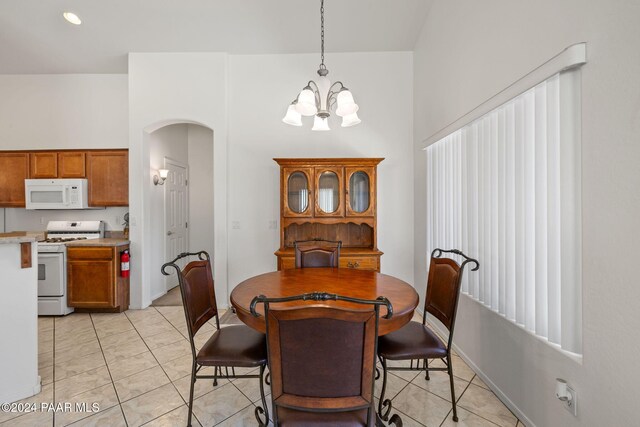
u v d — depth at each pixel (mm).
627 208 1040
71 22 2951
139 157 3359
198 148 4828
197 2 2785
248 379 2045
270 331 1010
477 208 2029
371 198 3113
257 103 3434
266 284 1825
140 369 2141
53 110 3646
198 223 4828
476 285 2043
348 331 996
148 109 3334
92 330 2799
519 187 1600
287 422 1050
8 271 1759
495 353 1846
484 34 1898
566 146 1276
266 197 3449
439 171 2670
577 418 1250
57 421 1626
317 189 3105
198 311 1654
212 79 3348
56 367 2162
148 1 2758
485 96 1894
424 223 3074
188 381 2004
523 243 1571
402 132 3436
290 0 2785
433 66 2779
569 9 1250
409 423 1604
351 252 3059
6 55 3338
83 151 3518
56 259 3086
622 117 1049
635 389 1020
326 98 1904
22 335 1806
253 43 3264
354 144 3439
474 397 1822
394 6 2869
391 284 1826
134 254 3363
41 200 3463
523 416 1588
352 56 3434
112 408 1732
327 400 1027
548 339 1403
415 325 1851
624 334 1054
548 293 1396
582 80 1194
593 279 1162
